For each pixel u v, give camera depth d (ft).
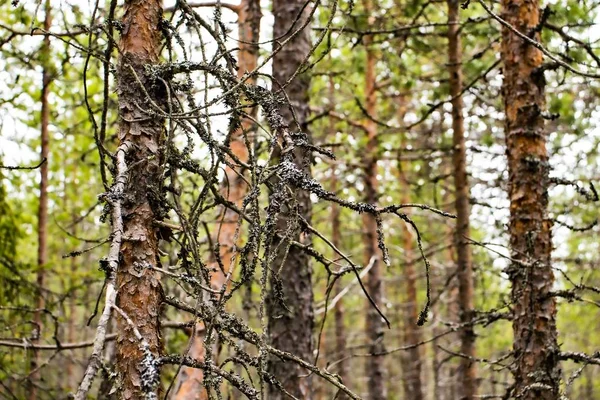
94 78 21.30
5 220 19.84
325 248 38.93
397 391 52.60
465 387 20.66
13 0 7.44
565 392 12.67
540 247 13.01
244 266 6.85
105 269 5.87
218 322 6.90
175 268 7.88
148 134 7.77
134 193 7.48
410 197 34.81
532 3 13.70
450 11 21.18
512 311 13.46
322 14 22.07
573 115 19.45
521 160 13.37
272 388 15.70
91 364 4.75
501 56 14.14
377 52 25.23
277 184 6.59
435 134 28.53
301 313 15.79
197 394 15.17
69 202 33.17
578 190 12.92
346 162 26.84
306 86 16.57
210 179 7.12
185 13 8.34
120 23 8.07
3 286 18.95
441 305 40.16
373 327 29.17
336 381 7.32
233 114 7.51
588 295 31.63
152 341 7.22
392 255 38.78
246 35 17.39
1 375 19.54
